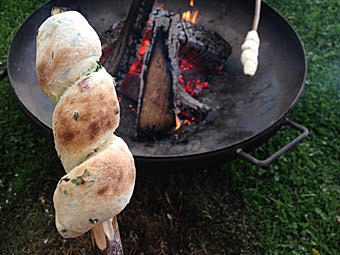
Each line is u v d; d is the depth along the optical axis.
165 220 1.89
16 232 1.84
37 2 3.10
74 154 0.70
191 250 1.81
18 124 2.27
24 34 2.09
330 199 2.06
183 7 2.57
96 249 0.92
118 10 2.46
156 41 1.82
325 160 2.26
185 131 1.91
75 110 0.68
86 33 0.73
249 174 2.14
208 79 2.25
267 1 3.30
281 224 1.95
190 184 2.06
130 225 1.87
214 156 1.57
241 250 1.83
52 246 1.80
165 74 1.83
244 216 1.96
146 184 2.03
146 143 1.85
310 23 3.12
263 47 2.29
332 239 1.90
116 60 1.95
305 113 2.46
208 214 1.94
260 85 2.13
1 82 2.49
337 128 2.39
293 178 2.12
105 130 0.69
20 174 2.03
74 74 0.71
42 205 1.94
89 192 0.69
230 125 1.95
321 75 2.72
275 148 2.28
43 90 0.75
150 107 1.80
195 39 2.04
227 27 2.48
